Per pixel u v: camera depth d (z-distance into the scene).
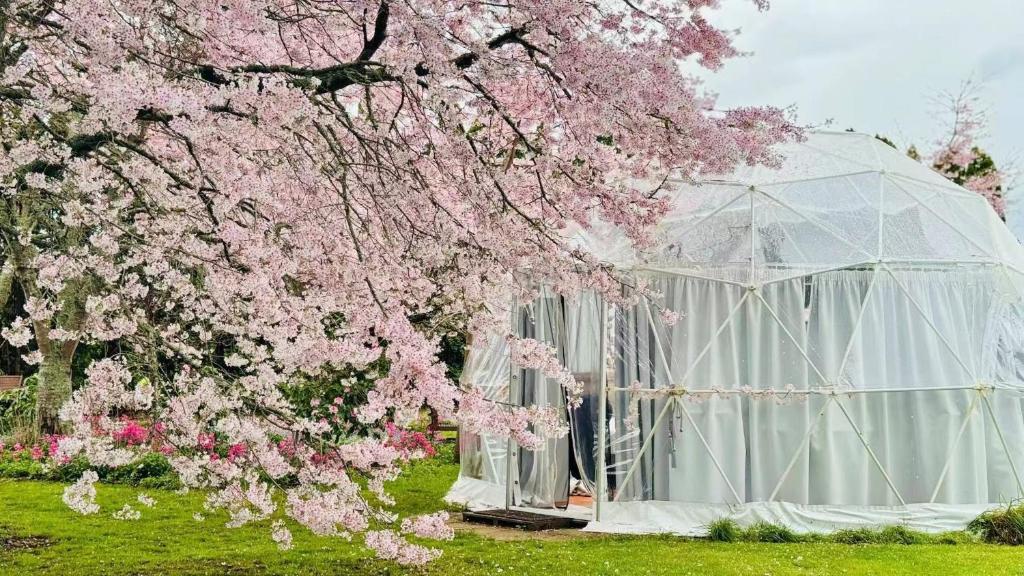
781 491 11.30
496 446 13.46
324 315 6.40
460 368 19.61
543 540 10.36
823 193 12.41
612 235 11.85
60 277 5.62
